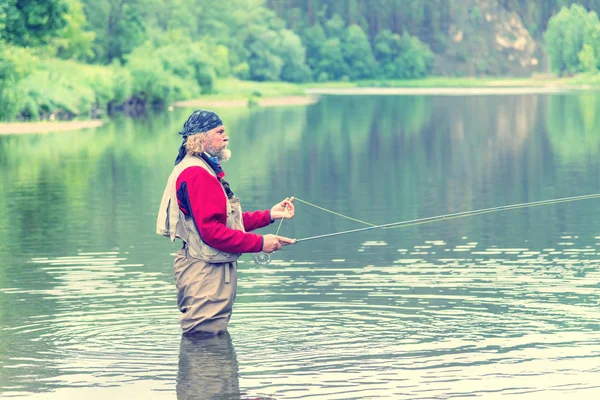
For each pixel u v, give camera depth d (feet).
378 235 53.42
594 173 90.58
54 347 30.83
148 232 55.52
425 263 44.14
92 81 236.22
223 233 31.42
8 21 195.93
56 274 42.70
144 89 276.00
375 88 569.64
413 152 118.83
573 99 309.83
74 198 73.97
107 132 164.96
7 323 33.86
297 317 34.32
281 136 151.02
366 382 26.84
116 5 387.34
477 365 28.32
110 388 26.68
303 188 79.46
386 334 31.86
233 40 526.98
